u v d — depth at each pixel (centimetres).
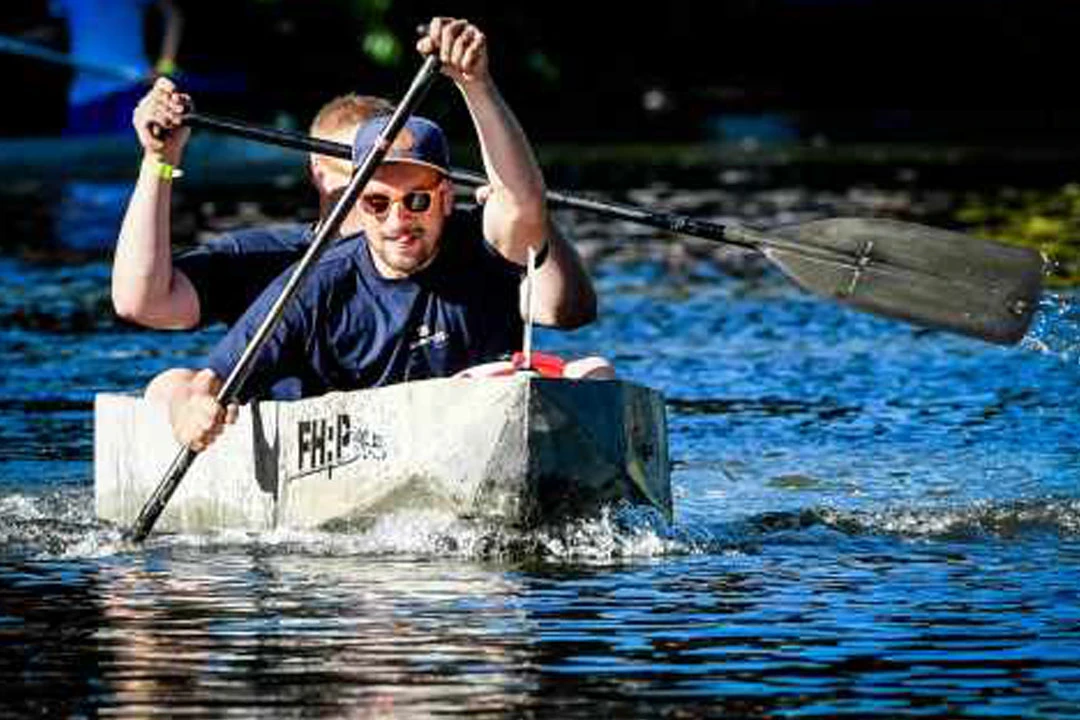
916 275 2636
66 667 1850
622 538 2342
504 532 2311
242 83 9712
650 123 10294
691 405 3319
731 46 11312
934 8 11394
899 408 3284
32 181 7094
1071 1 11312
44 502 2638
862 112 10944
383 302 2450
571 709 1722
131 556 2327
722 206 6112
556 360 2422
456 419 2295
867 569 2253
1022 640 1939
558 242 2473
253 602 2084
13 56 8319
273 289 2441
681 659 1870
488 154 2375
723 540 2397
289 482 2423
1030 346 2670
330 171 2645
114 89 8306
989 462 2869
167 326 2525
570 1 10731
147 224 2459
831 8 11394
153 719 1703
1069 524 2505
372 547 2353
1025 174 7294
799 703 1742
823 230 2644
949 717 1706
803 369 3641
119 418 2548
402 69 9994
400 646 1911
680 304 4384
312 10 9838
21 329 4016
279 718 1703
